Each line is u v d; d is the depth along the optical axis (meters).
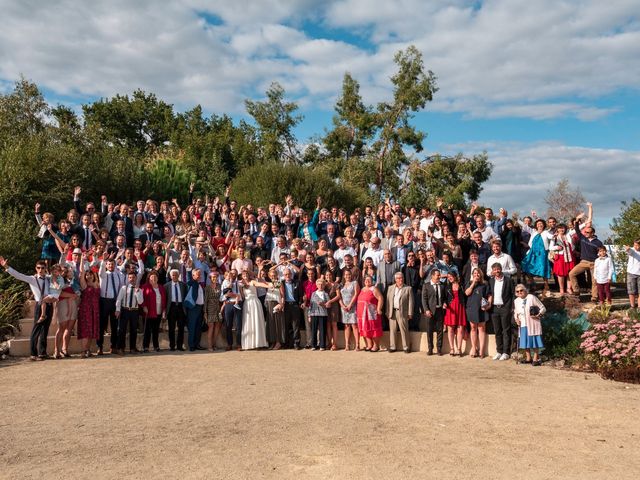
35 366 10.10
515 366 10.66
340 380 9.16
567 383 9.09
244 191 25.75
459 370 10.20
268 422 6.67
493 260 12.55
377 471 5.09
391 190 38.16
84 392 8.16
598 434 6.34
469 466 5.25
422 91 37.44
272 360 11.12
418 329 12.90
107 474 5.01
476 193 36.88
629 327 10.41
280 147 41.44
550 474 5.09
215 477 4.93
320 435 6.17
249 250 14.48
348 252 14.25
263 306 13.18
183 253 12.56
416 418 6.89
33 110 22.97
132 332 11.69
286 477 4.94
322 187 25.81
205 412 7.12
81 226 13.35
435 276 11.98
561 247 13.77
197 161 32.16
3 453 5.59
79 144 22.75
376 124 39.34
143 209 15.41
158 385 8.63
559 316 12.32
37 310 10.76
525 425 6.65
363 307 12.35
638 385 9.01
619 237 17.92
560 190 36.03
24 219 15.26
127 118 51.88
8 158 16.55
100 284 11.52
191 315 12.37
